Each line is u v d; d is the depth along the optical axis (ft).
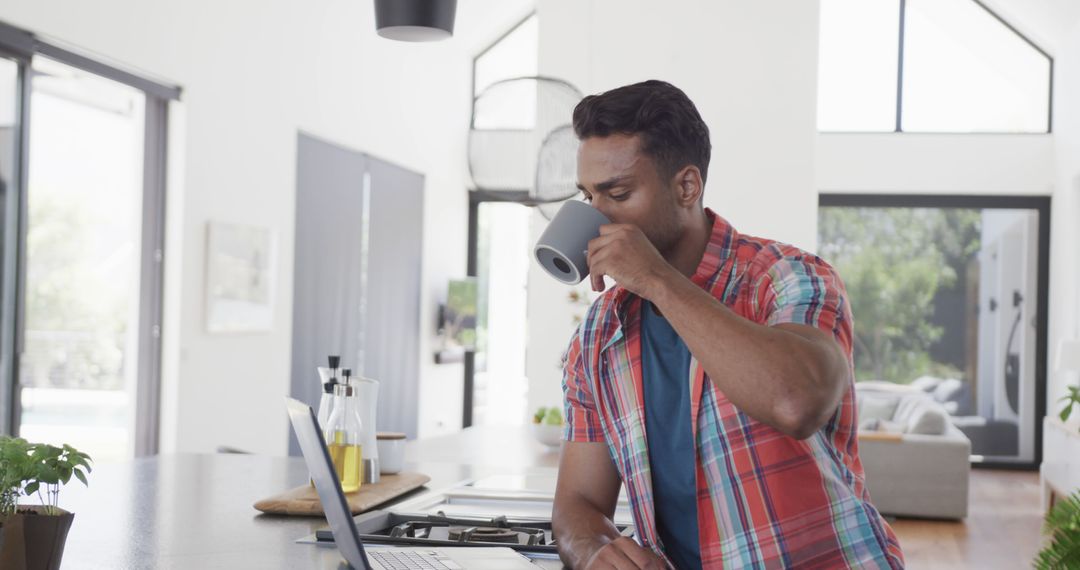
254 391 21.27
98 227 21.80
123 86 17.69
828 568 4.21
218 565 5.05
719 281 4.46
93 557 5.23
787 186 16.87
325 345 24.48
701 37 17.21
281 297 22.21
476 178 9.23
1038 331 30.63
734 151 17.01
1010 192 30.60
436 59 30.27
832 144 31.19
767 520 4.21
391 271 27.84
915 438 22.54
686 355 4.45
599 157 4.31
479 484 7.81
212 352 19.85
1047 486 23.21
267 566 5.03
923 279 31.37
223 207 20.08
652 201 4.31
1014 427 30.89
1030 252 30.73
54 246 21.95
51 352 21.85
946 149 30.78
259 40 21.18
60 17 15.97
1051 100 30.71
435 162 30.35
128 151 21.38
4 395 15.74
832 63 31.50
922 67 31.30
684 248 4.55
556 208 9.58
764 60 16.99
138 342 18.45
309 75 23.17
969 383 31.17
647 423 4.51
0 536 4.36
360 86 25.64
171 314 18.89
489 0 30.60
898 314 31.50
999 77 30.99
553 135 8.96
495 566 4.82
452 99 31.60
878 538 4.26
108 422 21.83
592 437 5.10
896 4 31.32
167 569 4.97
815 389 3.78
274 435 22.04
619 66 17.48
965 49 31.12
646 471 4.49
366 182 26.32
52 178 22.02
